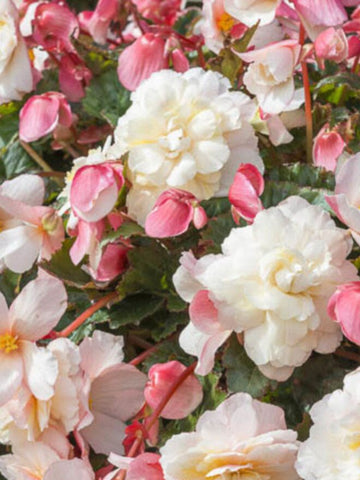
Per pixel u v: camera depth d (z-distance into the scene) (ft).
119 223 2.53
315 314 2.27
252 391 2.33
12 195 2.75
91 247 2.50
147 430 2.39
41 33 3.11
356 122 2.75
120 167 2.49
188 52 3.23
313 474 2.20
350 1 2.64
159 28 3.04
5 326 2.46
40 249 2.65
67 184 2.64
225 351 2.36
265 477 2.26
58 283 2.47
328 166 2.67
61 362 2.41
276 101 2.63
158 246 2.59
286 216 2.34
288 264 2.26
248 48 2.91
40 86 3.24
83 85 3.22
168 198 2.42
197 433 2.26
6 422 2.46
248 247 2.29
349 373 2.28
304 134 2.86
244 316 2.27
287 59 2.57
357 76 2.90
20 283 2.79
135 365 2.59
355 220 2.26
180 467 2.24
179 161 2.51
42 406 2.42
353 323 2.19
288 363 2.27
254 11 2.69
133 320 2.57
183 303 2.55
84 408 2.42
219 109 2.56
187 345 2.35
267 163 2.84
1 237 2.64
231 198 2.41
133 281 2.58
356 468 2.18
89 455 2.55
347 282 2.30
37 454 2.44
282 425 2.28
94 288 2.61
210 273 2.28
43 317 2.46
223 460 2.23
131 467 2.28
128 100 3.16
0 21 2.99
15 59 3.00
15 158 3.20
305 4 2.58
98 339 2.47
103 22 3.22
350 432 2.19
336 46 2.58
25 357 2.44
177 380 2.42
